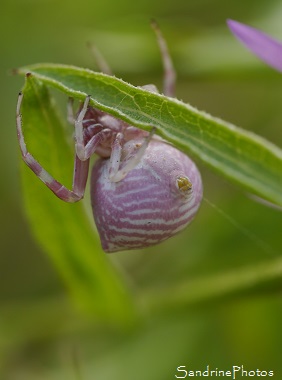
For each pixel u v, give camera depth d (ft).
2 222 0.31
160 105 0.17
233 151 0.17
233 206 0.29
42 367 0.29
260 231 0.29
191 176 0.18
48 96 0.19
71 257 0.24
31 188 0.21
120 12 0.30
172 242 0.30
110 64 0.29
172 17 0.31
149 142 0.18
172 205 0.18
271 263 0.25
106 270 0.24
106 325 0.28
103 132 0.19
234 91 0.32
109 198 0.18
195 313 0.26
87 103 0.17
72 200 0.18
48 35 0.29
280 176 0.17
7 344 0.29
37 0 0.29
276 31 0.29
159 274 0.30
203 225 0.29
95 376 0.29
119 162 0.18
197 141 0.17
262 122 0.31
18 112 0.18
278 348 0.29
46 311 0.29
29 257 0.31
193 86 0.31
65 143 0.19
